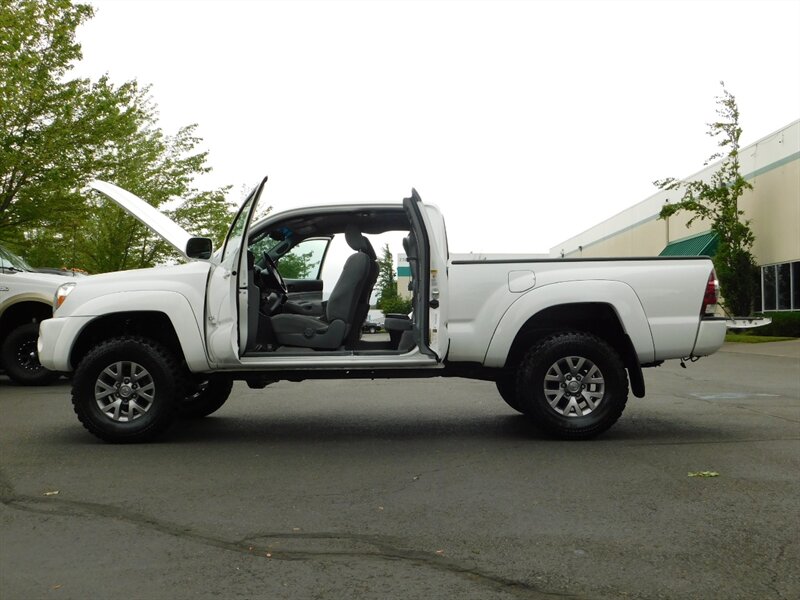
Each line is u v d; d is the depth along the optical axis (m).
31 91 15.71
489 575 3.67
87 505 4.88
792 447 6.62
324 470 5.84
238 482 5.47
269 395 10.60
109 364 6.85
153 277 6.96
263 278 7.57
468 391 10.98
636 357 6.89
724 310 26.34
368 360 6.60
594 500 4.95
